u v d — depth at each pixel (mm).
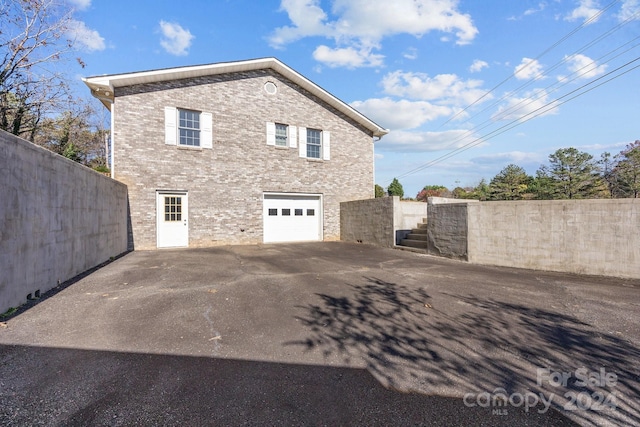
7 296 3807
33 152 4422
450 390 2344
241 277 6117
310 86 13953
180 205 11516
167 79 11281
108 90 10469
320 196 14422
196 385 2363
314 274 6457
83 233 6426
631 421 1989
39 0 11625
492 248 7891
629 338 3281
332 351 2979
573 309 4230
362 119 15250
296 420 1979
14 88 11953
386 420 1991
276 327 3566
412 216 12609
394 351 2984
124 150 10664
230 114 12398
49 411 2025
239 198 12492
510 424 1959
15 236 3971
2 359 2705
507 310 4184
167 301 4465
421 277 6219
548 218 7133
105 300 4465
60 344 3027
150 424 1917
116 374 2498
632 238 6195
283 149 13484
